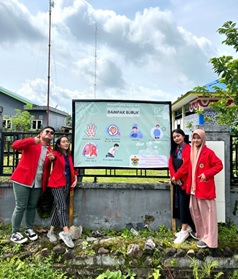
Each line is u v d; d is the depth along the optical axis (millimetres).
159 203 4914
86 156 4934
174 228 4734
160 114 5039
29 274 3676
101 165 4930
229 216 4809
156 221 4898
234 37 5910
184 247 4215
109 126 4984
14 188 4230
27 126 18703
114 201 4902
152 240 4355
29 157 4227
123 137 4984
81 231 4656
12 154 5059
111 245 4270
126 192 4914
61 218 4281
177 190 4680
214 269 4137
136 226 4891
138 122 5016
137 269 4105
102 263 4152
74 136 4945
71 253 4156
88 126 4969
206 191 4098
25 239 4324
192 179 4199
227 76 5754
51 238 4414
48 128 4371
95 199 4898
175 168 4570
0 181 4867
